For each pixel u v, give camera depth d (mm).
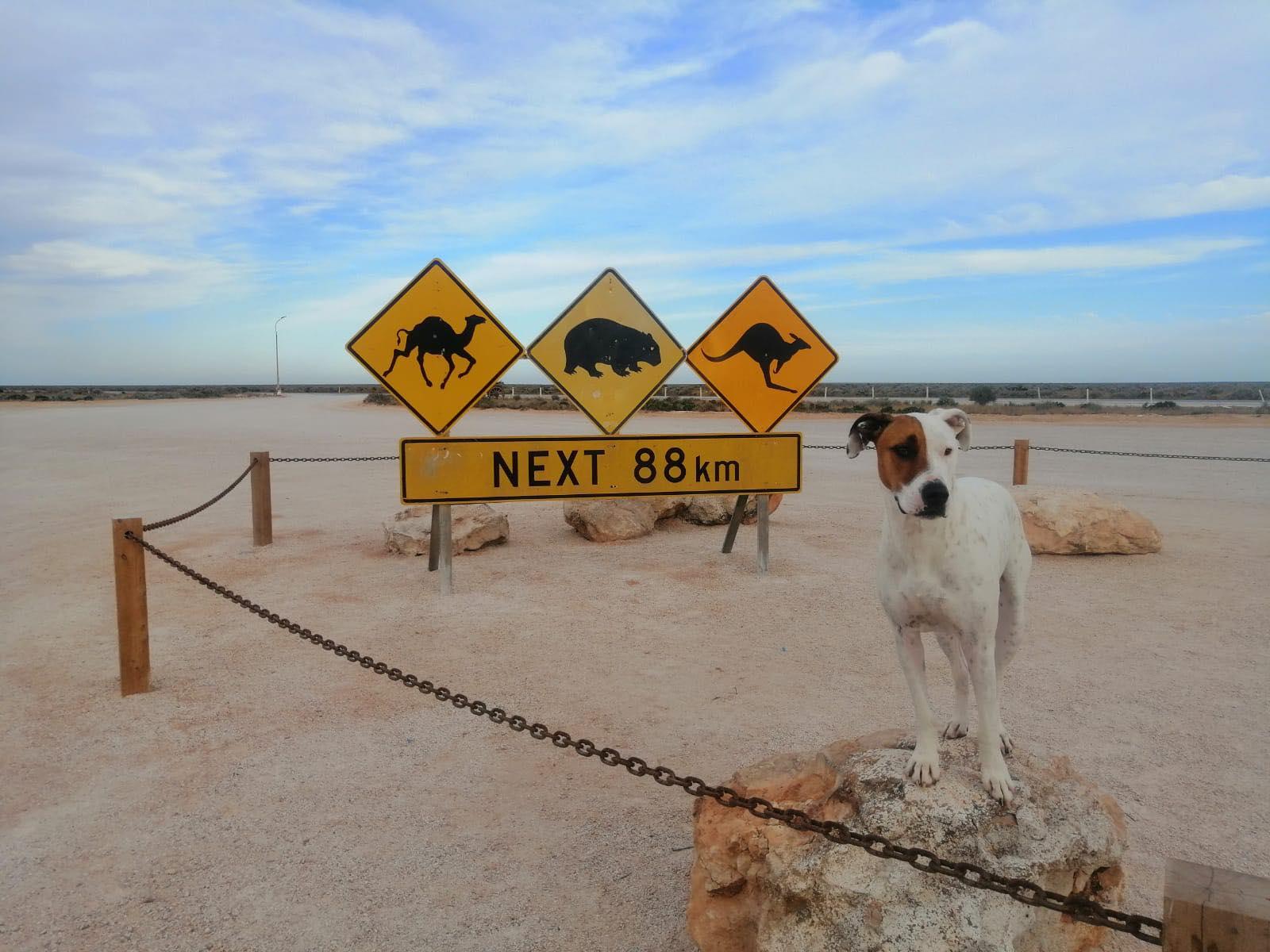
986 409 48156
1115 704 6570
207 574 10883
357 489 18766
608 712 6570
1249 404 58156
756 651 7953
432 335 9789
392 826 5016
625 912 4230
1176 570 10633
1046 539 11500
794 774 4145
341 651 5535
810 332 10828
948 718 6301
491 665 7598
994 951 3141
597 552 12109
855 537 13055
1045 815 3492
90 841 4840
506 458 9930
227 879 4492
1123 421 38656
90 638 8469
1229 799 5125
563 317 10242
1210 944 2270
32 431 37312
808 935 3320
